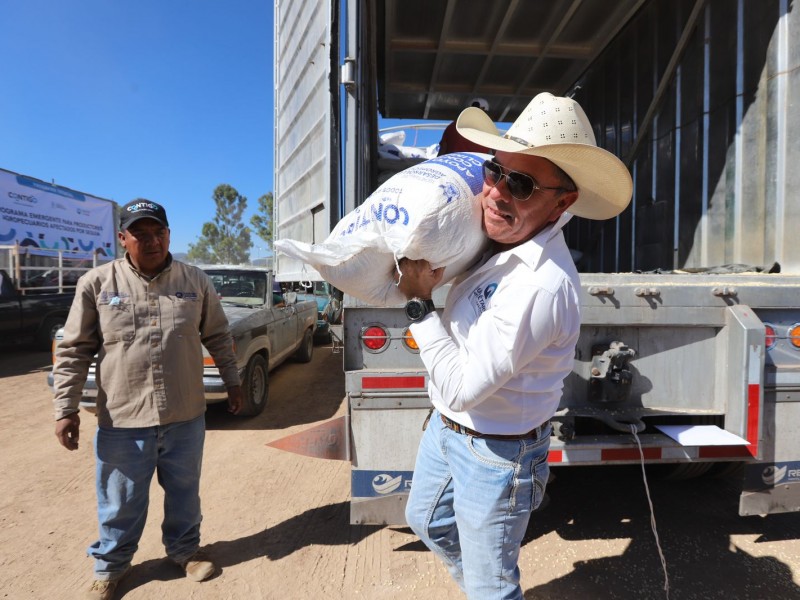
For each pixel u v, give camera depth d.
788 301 2.26
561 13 4.14
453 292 1.51
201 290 2.42
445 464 1.62
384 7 4.10
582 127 1.33
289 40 3.90
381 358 2.30
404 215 1.34
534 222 1.33
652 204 3.89
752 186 2.99
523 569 2.40
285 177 4.04
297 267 3.53
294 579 2.38
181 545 2.40
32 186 11.52
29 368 7.95
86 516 3.07
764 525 2.76
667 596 2.19
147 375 2.21
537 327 1.25
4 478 3.62
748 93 3.01
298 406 5.46
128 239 2.16
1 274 8.70
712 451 2.27
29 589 2.37
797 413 2.31
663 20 3.77
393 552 2.58
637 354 2.33
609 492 3.15
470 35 4.51
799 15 2.69
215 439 4.40
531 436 1.46
